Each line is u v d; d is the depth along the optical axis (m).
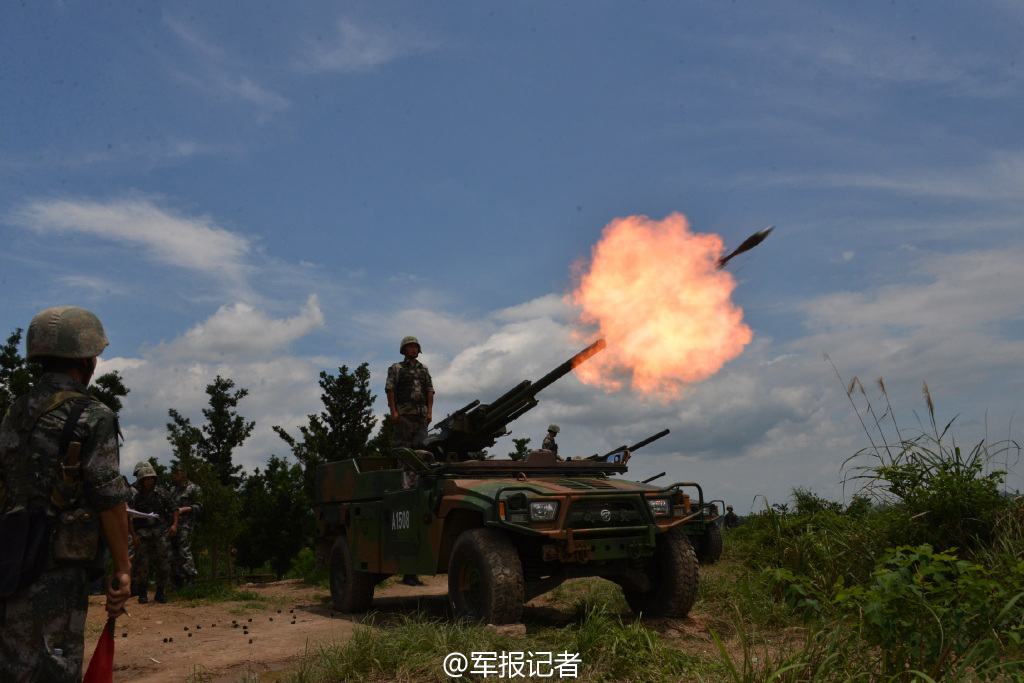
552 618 7.26
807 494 10.10
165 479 14.55
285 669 5.64
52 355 3.17
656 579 7.04
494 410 8.09
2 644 2.95
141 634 7.72
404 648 5.33
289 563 16.30
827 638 4.42
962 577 4.01
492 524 6.20
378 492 8.32
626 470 8.12
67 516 3.01
